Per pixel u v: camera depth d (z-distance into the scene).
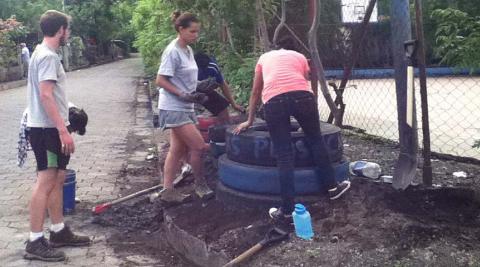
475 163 6.80
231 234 4.84
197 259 4.99
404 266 4.03
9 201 6.68
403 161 5.42
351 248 4.28
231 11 8.34
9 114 14.55
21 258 5.04
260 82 5.05
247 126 5.31
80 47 38.78
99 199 6.88
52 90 4.74
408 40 5.30
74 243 5.39
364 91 13.80
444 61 5.38
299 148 5.08
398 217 4.56
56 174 5.05
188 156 6.37
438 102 13.67
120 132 11.73
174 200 5.88
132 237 5.73
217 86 6.21
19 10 30.08
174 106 5.60
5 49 24.69
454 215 4.75
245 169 5.16
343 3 9.16
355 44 7.85
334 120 8.30
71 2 40.38
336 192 4.97
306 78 5.05
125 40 51.41
